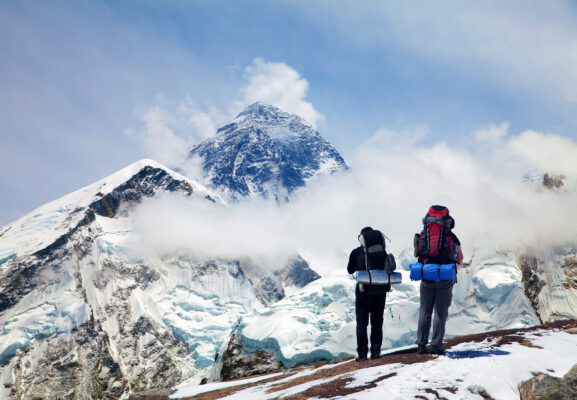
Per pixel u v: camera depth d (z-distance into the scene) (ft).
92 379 422.00
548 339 23.09
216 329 513.04
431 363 18.57
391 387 16.08
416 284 121.90
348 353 93.71
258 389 26.63
